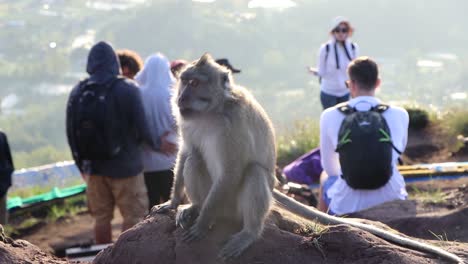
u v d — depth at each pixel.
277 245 4.07
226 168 4.16
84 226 9.91
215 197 4.13
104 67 7.08
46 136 85.06
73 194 10.73
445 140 12.07
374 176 6.15
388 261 3.90
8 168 7.54
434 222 5.89
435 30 141.12
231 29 130.12
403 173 9.34
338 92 10.84
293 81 100.69
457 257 4.05
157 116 7.37
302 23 140.00
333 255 4.02
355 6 144.62
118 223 9.68
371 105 6.42
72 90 7.16
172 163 7.51
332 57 10.70
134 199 7.26
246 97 4.35
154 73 7.41
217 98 4.23
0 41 166.88
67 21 177.12
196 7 139.12
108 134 6.96
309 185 9.25
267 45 121.31
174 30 130.75
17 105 112.44
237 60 118.19
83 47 147.50
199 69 4.31
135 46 134.62
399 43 137.75
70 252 7.44
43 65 137.25
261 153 4.35
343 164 6.24
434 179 9.30
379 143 6.12
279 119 13.34
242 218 4.30
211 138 4.26
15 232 9.73
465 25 144.00
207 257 4.02
